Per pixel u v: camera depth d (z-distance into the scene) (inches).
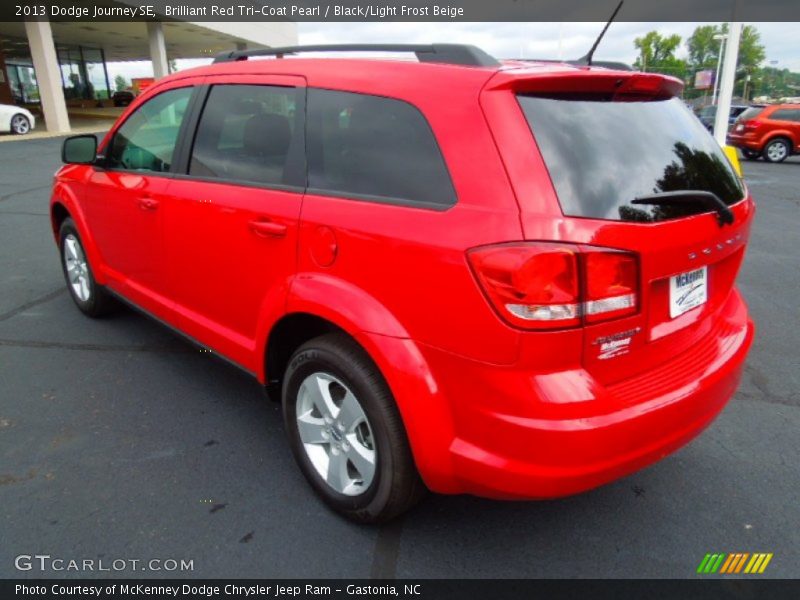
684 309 88.5
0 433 123.5
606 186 77.3
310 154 99.6
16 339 169.2
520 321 72.4
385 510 92.6
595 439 74.8
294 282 97.7
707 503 106.6
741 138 769.6
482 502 106.0
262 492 107.4
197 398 139.0
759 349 169.5
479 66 85.0
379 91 90.6
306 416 102.8
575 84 81.3
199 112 124.0
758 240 301.1
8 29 1091.3
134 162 143.6
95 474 111.3
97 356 159.3
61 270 233.1
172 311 134.7
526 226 72.4
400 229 82.5
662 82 90.2
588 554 94.8
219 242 114.3
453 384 79.7
